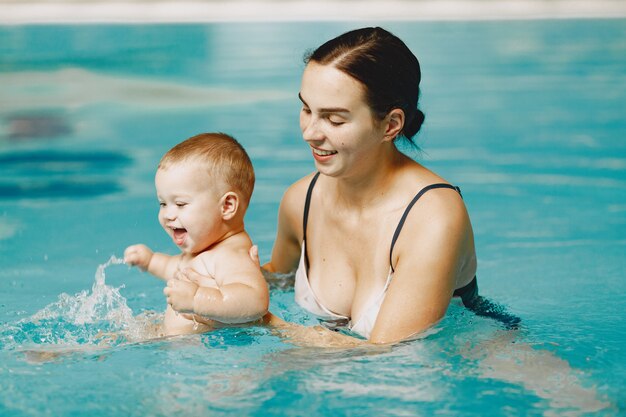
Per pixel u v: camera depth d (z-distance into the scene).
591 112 6.60
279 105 6.70
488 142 6.07
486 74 7.33
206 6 8.30
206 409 2.40
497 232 4.50
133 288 3.69
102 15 8.08
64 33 7.59
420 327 2.78
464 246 2.87
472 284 3.18
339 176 2.82
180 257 3.28
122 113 6.51
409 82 2.79
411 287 2.78
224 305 2.82
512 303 3.45
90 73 7.28
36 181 5.35
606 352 2.86
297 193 3.26
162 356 2.76
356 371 2.62
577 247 4.25
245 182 3.17
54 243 4.34
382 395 2.47
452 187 2.95
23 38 7.58
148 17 8.07
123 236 4.45
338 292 3.07
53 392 2.51
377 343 2.77
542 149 5.91
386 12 8.20
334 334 2.86
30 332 3.05
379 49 2.70
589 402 2.45
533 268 3.93
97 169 5.55
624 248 4.23
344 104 2.66
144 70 7.37
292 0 8.37
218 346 2.83
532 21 7.88
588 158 5.74
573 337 3.02
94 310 3.30
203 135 3.22
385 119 2.76
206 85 7.16
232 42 7.69
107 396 2.48
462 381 2.56
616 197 5.06
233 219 3.14
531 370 2.66
